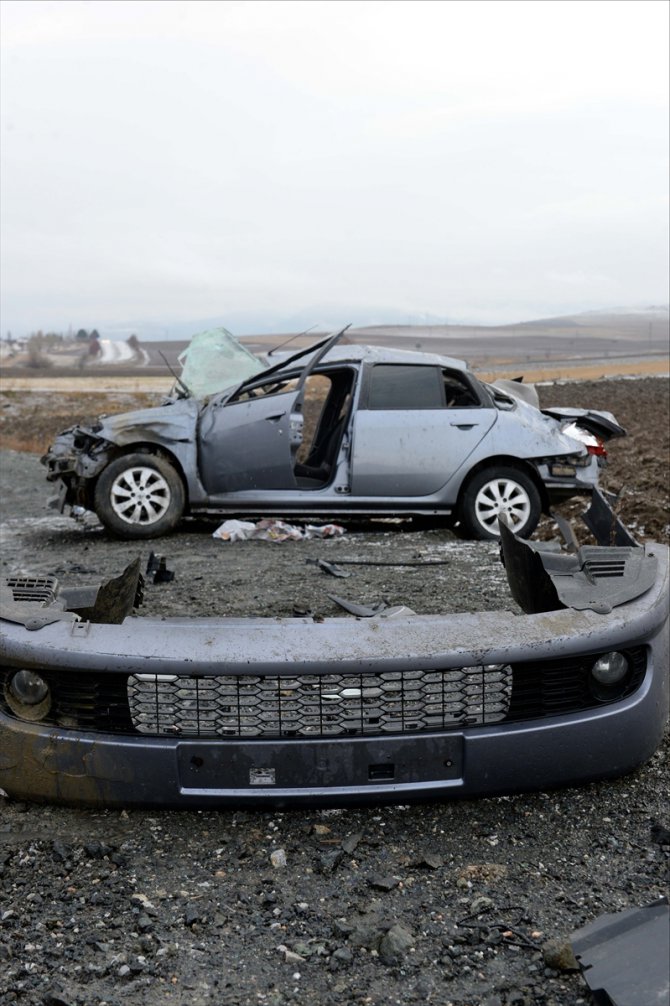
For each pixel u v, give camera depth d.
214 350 10.05
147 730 2.98
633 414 27.02
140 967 2.26
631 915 2.21
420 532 9.24
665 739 3.64
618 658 3.03
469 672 2.92
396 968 2.24
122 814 3.08
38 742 2.98
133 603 4.11
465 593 6.09
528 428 8.67
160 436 8.93
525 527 8.67
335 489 8.71
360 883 2.63
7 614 3.17
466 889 2.58
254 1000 2.14
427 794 2.88
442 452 8.58
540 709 2.96
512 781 2.92
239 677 2.86
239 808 2.91
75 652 2.90
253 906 2.53
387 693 2.91
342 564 7.32
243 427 8.77
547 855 2.75
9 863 2.79
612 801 3.09
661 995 1.88
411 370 8.74
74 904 2.56
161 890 2.62
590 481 8.72
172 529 9.16
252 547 8.46
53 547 8.85
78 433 9.02
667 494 9.53
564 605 3.45
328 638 2.93
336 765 2.84
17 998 2.15
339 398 9.36
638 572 3.44
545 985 2.16
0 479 16.98
